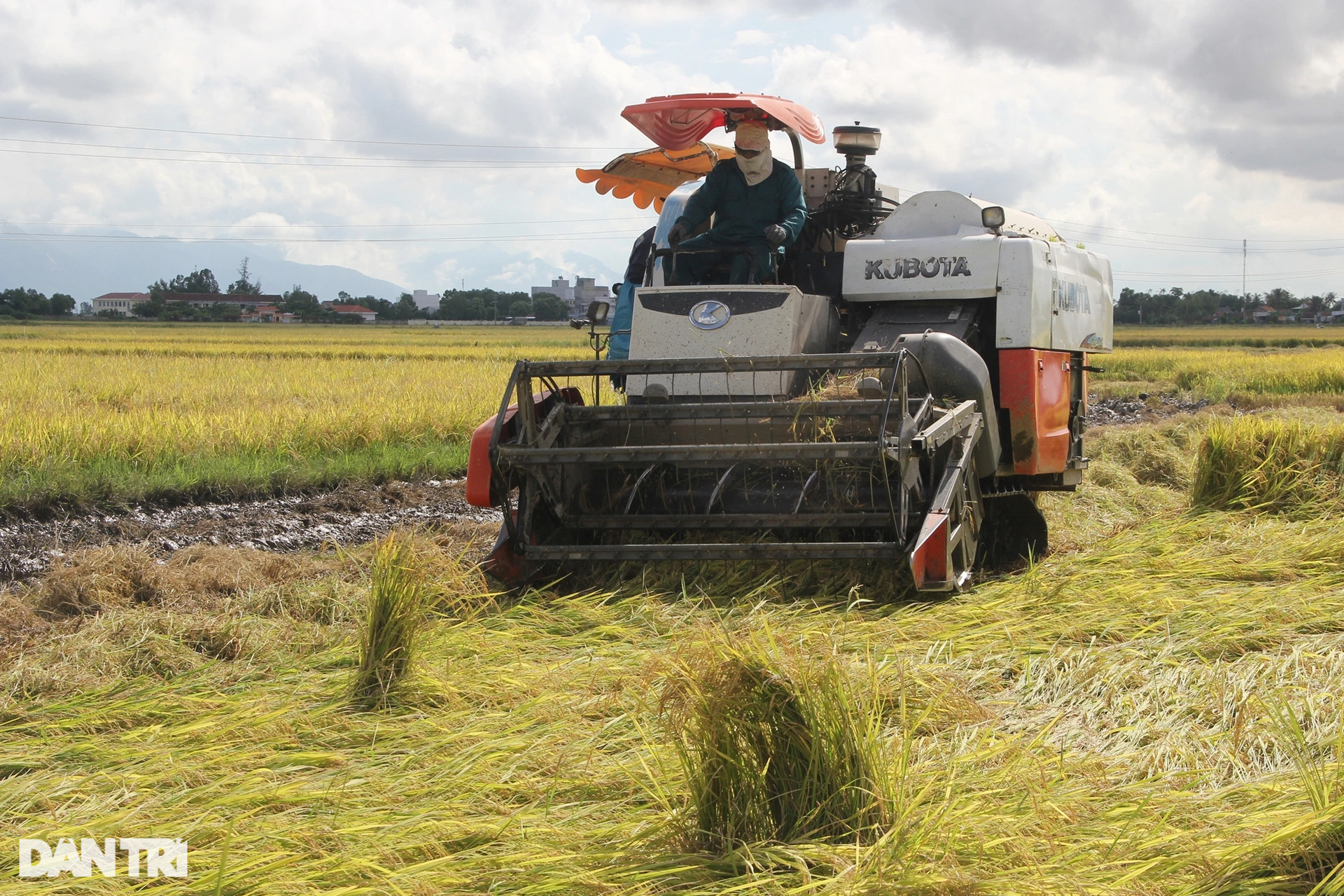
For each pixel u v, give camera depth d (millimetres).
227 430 13820
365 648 4836
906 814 3191
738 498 6793
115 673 5074
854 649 5223
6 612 6172
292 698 4695
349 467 12328
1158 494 10516
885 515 6105
